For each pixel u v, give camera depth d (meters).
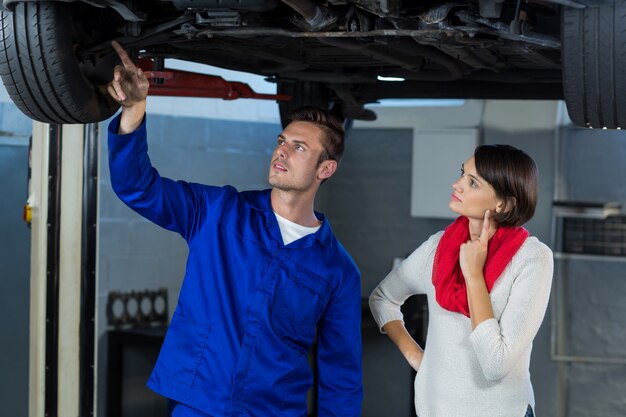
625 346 5.69
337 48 3.08
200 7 2.29
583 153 5.75
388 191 6.35
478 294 2.26
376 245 6.40
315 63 3.46
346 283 2.66
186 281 2.57
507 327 2.24
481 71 3.60
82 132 4.03
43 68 2.39
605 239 5.71
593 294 5.75
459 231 2.38
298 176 2.54
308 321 2.59
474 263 2.27
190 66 5.45
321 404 2.79
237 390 2.48
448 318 2.37
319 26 2.37
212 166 5.63
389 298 2.62
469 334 2.33
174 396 2.51
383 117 6.20
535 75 3.53
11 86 2.46
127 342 5.00
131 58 2.80
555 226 5.79
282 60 3.11
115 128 2.37
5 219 4.77
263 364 2.51
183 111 5.45
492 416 2.31
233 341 2.49
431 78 3.54
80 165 4.03
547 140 5.82
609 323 5.71
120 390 5.05
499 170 2.29
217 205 2.58
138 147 2.38
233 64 3.39
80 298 4.06
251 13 2.40
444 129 5.98
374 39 2.56
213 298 2.52
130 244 5.19
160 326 5.31
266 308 2.51
